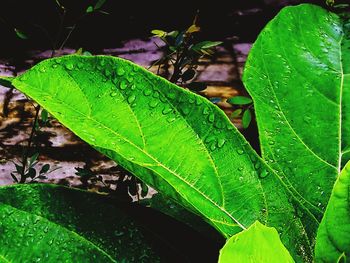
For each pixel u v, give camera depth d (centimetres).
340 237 51
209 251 59
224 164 59
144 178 54
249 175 59
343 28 72
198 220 72
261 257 48
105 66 58
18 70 350
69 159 265
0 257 55
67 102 56
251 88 66
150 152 57
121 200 60
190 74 183
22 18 405
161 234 59
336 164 65
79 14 417
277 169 64
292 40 70
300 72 68
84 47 381
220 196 58
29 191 58
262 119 66
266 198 58
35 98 54
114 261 57
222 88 316
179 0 444
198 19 419
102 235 58
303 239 58
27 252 56
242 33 396
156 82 59
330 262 52
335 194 51
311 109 67
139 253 58
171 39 183
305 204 63
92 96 57
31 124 289
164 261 58
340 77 69
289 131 66
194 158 58
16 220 56
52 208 58
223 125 59
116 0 436
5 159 262
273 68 68
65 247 57
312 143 66
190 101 59
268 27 69
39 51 374
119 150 55
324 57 70
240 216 57
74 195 59
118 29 405
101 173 256
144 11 430
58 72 56
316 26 72
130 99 58
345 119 67
